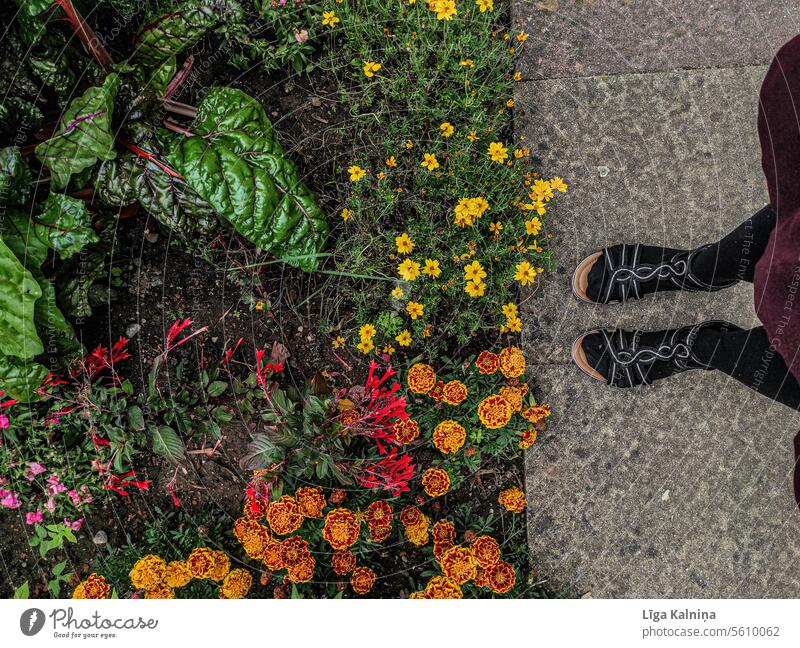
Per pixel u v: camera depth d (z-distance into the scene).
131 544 2.21
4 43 1.88
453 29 2.27
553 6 2.42
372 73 2.12
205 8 2.02
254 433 2.29
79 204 1.90
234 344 2.31
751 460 2.43
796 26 2.41
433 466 2.22
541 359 2.41
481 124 2.21
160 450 2.02
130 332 2.28
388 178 2.25
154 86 2.07
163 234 2.27
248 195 1.99
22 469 2.06
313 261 2.14
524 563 2.39
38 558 2.27
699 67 2.42
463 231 2.26
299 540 1.94
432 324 2.29
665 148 2.42
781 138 1.57
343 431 1.93
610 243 2.41
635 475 2.42
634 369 2.29
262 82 2.32
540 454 2.41
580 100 2.42
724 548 2.42
